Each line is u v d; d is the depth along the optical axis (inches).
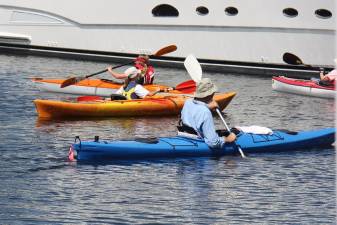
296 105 1892.2
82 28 2613.2
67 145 1387.8
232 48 2470.5
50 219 1003.3
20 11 2667.3
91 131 1518.2
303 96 2031.3
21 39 2674.7
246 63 2466.8
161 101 1697.8
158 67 2546.8
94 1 2578.7
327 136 1389.0
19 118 1624.0
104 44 2598.4
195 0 2474.2
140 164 1245.1
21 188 1122.0
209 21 2471.7
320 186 1165.1
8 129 1509.6
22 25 2672.2
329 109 1845.5
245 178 1194.6
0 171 1204.5
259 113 1771.7
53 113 1633.9
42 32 2659.9
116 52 2586.1
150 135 1501.0
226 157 1301.7
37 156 1299.2
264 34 2434.8
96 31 2598.4
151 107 1680.6
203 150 1289.4
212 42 2485.2
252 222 1009.5
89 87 1905.8
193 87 1812.3
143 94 1707.7
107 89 1900.8
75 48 2632.9
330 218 1027.9
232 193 1122.7
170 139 1295.5
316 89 2007.9
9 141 1406.3
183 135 1305.4
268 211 1051.9
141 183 1155.9
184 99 1723.7
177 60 2532.0
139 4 2532.0
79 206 1052.5
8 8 2672.2
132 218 1013.2
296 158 1314.0
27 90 1966.0
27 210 1032.8
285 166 1264.8
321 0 2374.5
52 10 2628.0
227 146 1306.6
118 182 1157.1
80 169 1216.8
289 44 2425.0
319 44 2406.5
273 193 1128.2
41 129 1518.2
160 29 2529.5
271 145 1339.8
